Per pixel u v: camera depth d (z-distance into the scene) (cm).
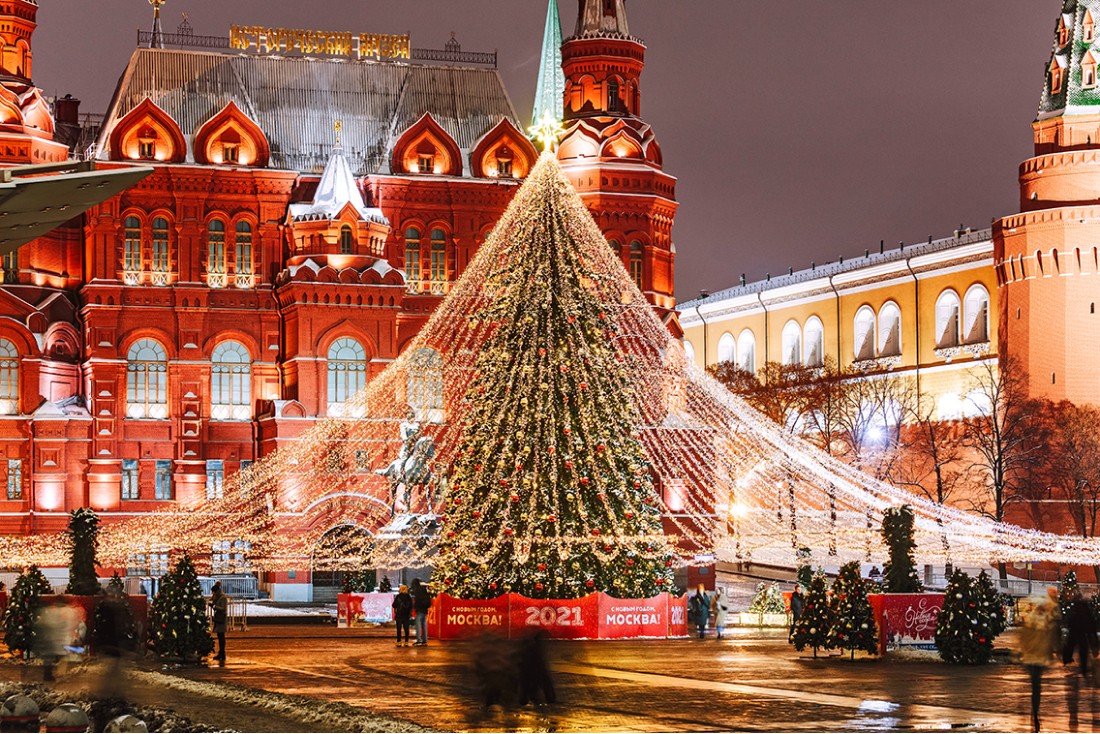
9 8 10056
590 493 5888
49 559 9244
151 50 10550
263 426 9950
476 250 10569
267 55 10825
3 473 9738
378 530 9031
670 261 10756
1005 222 12706
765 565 11962
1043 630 3225
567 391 5909
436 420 9862
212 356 10156
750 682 4247
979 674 4512
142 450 9962
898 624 5047
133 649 3712
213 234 10212
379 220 10100
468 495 5975
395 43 11075
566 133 10731
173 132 10188
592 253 6331
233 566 9312
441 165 10625
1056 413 12075
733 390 14750
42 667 4484
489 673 3250
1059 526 11831
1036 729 3206
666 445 9806
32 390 9844
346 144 10700
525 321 5962
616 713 3497
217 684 4025
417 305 10369
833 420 14388
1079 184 12362
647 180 10662
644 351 9900
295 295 9788
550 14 12500
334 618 7506
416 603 5712
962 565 11838
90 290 9881
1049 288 12394
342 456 9525
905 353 14925
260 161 10319
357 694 3897
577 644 5656
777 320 17188
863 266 15550
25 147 9875
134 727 2594
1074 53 12581
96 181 2570
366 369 9875
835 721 3369
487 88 11119
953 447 12800
